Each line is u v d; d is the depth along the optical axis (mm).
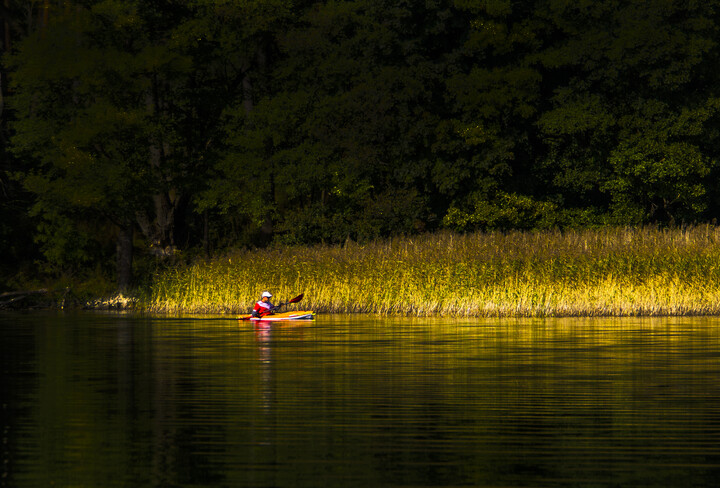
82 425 26109
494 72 98812
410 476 20375
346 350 45031
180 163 95938
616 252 70312
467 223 100375
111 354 44250
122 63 87875
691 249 70500
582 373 36469
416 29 99875
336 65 99188
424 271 72188
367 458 22047
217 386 33312
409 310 71500
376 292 73625
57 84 90688
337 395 31094
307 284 75938
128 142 89188
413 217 98125
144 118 90125
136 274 100500
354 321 64125
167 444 23547
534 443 23656
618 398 30516
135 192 89000
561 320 63406
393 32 98938
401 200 98312
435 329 56531
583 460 21859
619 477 20328
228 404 29469
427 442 23781
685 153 98625
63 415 27672
